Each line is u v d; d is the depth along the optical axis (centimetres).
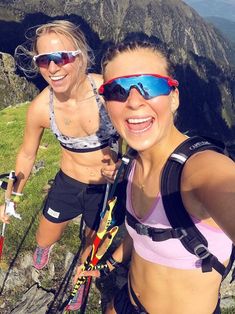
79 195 102
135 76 48
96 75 87
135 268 63
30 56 85
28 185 177
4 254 139
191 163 46
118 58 50
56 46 80
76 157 96
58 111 90
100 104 86
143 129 49
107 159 94
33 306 123
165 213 50
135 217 56
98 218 104
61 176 104
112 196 72
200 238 49
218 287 58
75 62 82
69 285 127
